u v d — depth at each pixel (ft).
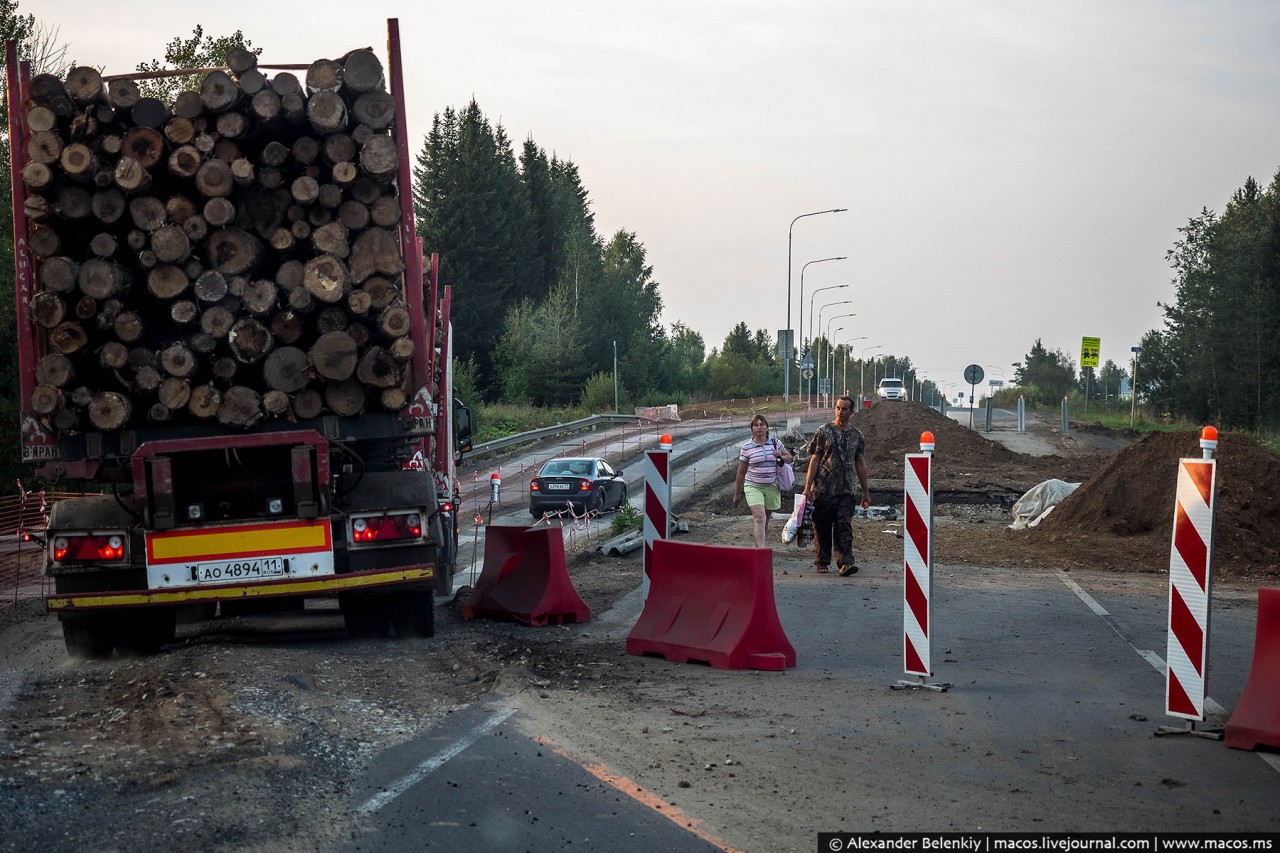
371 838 16.58
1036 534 60.90
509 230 314.55
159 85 131.23
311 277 29.81
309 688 26.17
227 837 16.39
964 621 36.81
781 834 17.16
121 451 30.40
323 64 29.86
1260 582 47.85
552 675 28.37
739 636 29.76
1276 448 139.03
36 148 28.78
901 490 85.87
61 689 27.91
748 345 450.71
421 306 31.42
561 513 84.53
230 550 31.09
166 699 24.53
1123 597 42.11
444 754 20.99
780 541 59.06
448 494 45.68
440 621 38.14
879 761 21.15
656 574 32.55
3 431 78.28
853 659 31.07
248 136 29.53
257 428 30.81
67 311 29.22
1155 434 64.08
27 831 16.52
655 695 26.53
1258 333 203.92
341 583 31.42
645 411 205.36
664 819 17.74
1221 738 22.72
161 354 29.55
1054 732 23.29
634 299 343.87
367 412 31.45
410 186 31.19
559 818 17.66
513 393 251.60
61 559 30.94
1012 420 208.74
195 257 29.73
